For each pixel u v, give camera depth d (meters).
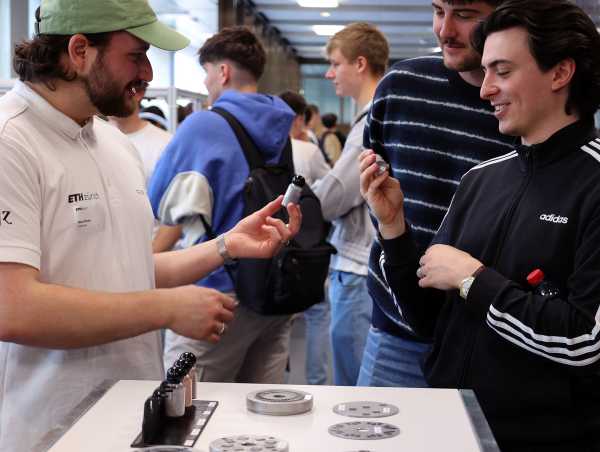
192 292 1.57
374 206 1.73
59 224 1.59
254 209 2.64
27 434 1.61
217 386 1.37
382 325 2.16
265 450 1.04
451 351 1.60
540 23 1.46
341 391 1.34
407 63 2.13
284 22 12.03
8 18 4.12
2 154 1.51
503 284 1.45
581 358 1.36
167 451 1.02
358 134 3.23
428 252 1.60
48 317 1.47
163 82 5.53
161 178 2.71
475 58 1.88
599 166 1.45
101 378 1.65
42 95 1.63
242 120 2.73
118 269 1.69
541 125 1.51
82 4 1.57
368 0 10.11
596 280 1.36
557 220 1.46
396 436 1.12
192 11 6.97
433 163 2.06
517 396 1.48
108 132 1.85
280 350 2.94
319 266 2.66
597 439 1.44
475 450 1.07
